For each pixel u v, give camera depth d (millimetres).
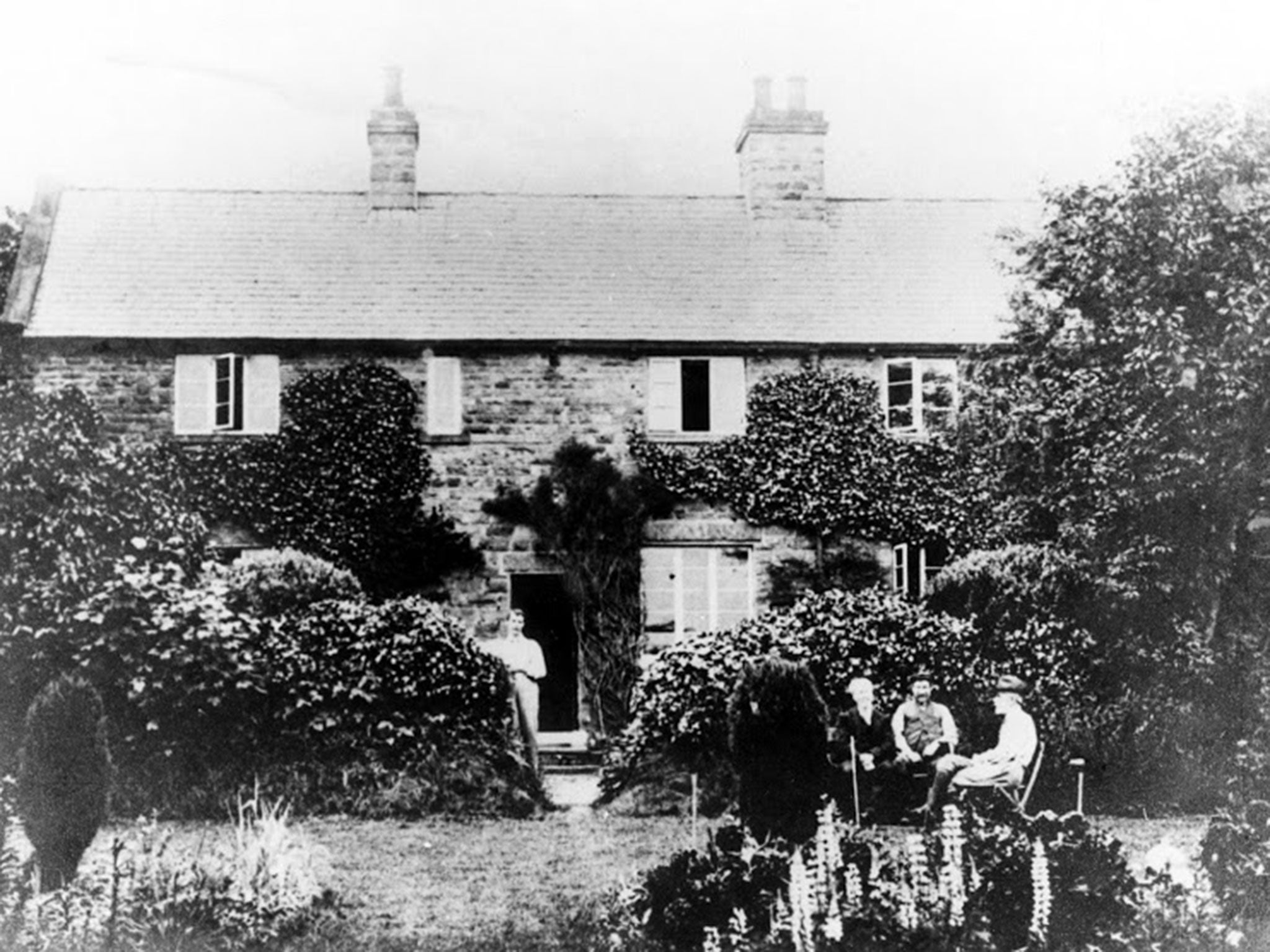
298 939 9250
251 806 12555
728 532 18406
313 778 12953
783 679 9648
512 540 18297
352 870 11039
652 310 18859
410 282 19000
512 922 9641
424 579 18156
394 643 13438
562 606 18328
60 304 18500
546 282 19109
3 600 13133
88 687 9914
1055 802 13492
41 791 9602
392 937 9328
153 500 15328
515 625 15078
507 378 18547
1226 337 14750
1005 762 11562
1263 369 14594
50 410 15531
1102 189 15609
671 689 14000
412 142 19656
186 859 10453
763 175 19969
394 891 10422
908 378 18734
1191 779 13672
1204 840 9820
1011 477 16547
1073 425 15539
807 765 9562
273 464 18203
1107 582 14656
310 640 13367
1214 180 15156
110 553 14227
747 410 18672
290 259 19156
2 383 17469
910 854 8539
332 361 18469
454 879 10789
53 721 9711
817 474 18422
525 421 18500
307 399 18344
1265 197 15070
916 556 18328
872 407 18656
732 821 12695
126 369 18312
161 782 12625
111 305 18516
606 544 18234
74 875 9594
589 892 10359
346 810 12914
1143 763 13695
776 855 8953
